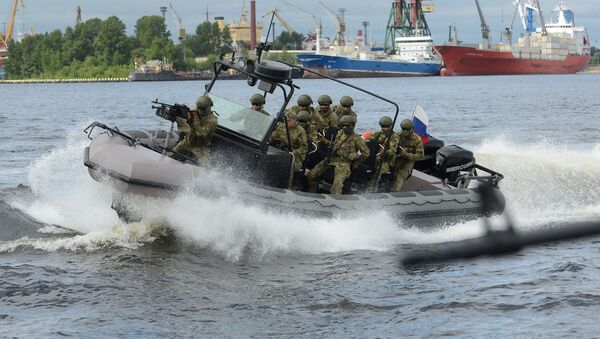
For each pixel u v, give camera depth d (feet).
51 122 401.49
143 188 110.11
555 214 151.02
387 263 112.37
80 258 109.60
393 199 124.16
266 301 96.84
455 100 638.12
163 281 102.37
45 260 108.47
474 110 500.33
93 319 89.86
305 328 88.99
